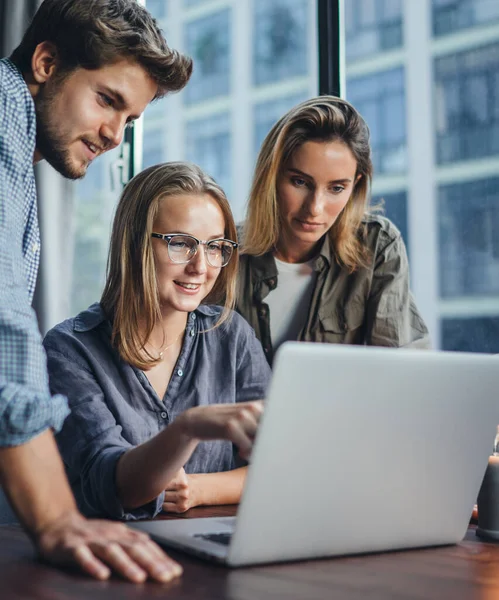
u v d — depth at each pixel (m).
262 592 0.69
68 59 1.12
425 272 13.39
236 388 1.48
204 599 0.66
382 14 13.21
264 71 15.14
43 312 2.44
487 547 0.92
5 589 0.68
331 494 0.79
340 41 2.12
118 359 1.34
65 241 2.51
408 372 0.81
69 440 1.19
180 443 0.94
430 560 0.84
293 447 0.75
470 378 0.87
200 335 1.44
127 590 0.68
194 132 15.69
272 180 1.62
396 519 0.86
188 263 1.32
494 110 12.02
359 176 1.66
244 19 15.22
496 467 0.96
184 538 0.85
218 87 15.55
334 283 1.71
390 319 1.68
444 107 12.73
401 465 0.84
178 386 1.39
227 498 1.29
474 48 12.05
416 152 13.09
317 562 0.81
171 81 1.19
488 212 12.59
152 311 1.32
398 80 13.17
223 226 1.38
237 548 0.76
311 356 0.74
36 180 2.45
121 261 1.34
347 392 0.77
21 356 0.84
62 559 0.75
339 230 1.68
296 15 14.80
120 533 0.77
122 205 1.37
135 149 2.56
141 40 1.12
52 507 0.79
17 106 1.00
